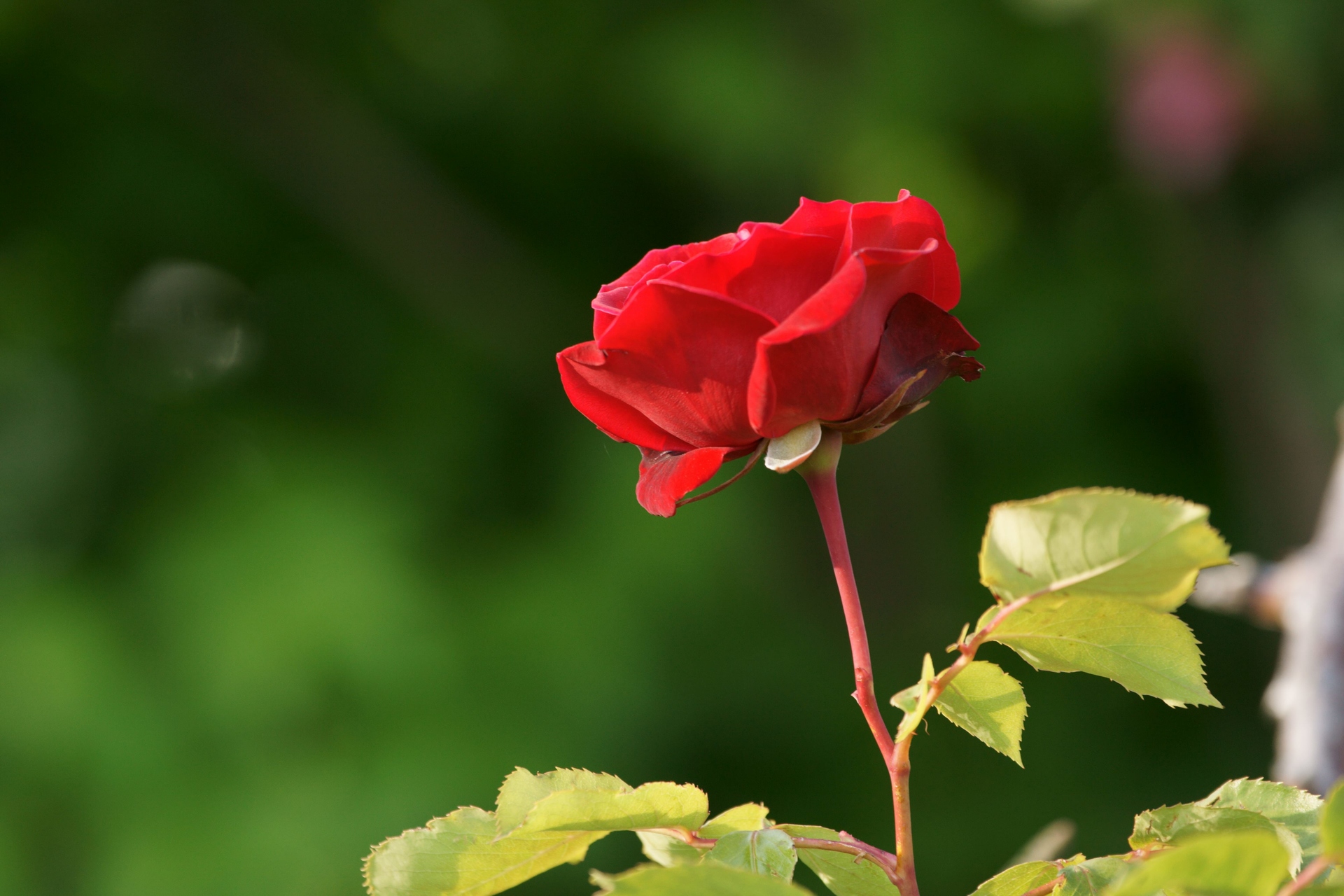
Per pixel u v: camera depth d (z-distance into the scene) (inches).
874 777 256.2
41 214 242.4
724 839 42.5
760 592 249.4
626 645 211.6
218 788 188.7
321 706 192.9
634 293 41.7
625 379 44.7
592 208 270.4
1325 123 201.6
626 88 235.6
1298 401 230.2
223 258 261.0
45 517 240.1
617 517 223.0
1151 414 282.2
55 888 184.5
